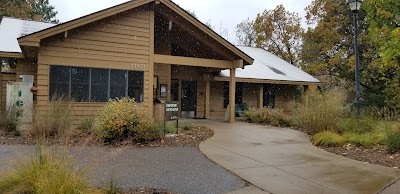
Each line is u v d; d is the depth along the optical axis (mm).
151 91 12242
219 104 18297
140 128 8094
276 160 6727
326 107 10289
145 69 12164
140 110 8508
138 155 6766
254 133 10609
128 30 11852
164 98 15305
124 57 11773
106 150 7102
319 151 7785
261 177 5422
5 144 7242
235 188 4805
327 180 5316
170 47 15305
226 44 13281
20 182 3908
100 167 5633
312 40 25984
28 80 11688
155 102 13273
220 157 6828
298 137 9891
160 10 12516
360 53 22859
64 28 10219
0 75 12578
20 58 12008
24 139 7828
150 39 12258
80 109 10977
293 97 21172
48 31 9977
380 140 8195
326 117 10039
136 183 4801
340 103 10867
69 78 10852
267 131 11156
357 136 8656
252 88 19719
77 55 10977
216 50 13617
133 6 11336
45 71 10492
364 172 5852
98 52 11320
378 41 15188
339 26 23922
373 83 22438
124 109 8227
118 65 11656
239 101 19250
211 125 12789
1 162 5566
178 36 15141
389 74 20359
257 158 6871
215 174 5523
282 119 13102
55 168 3926
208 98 17047
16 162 4387
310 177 5480
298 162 6590
